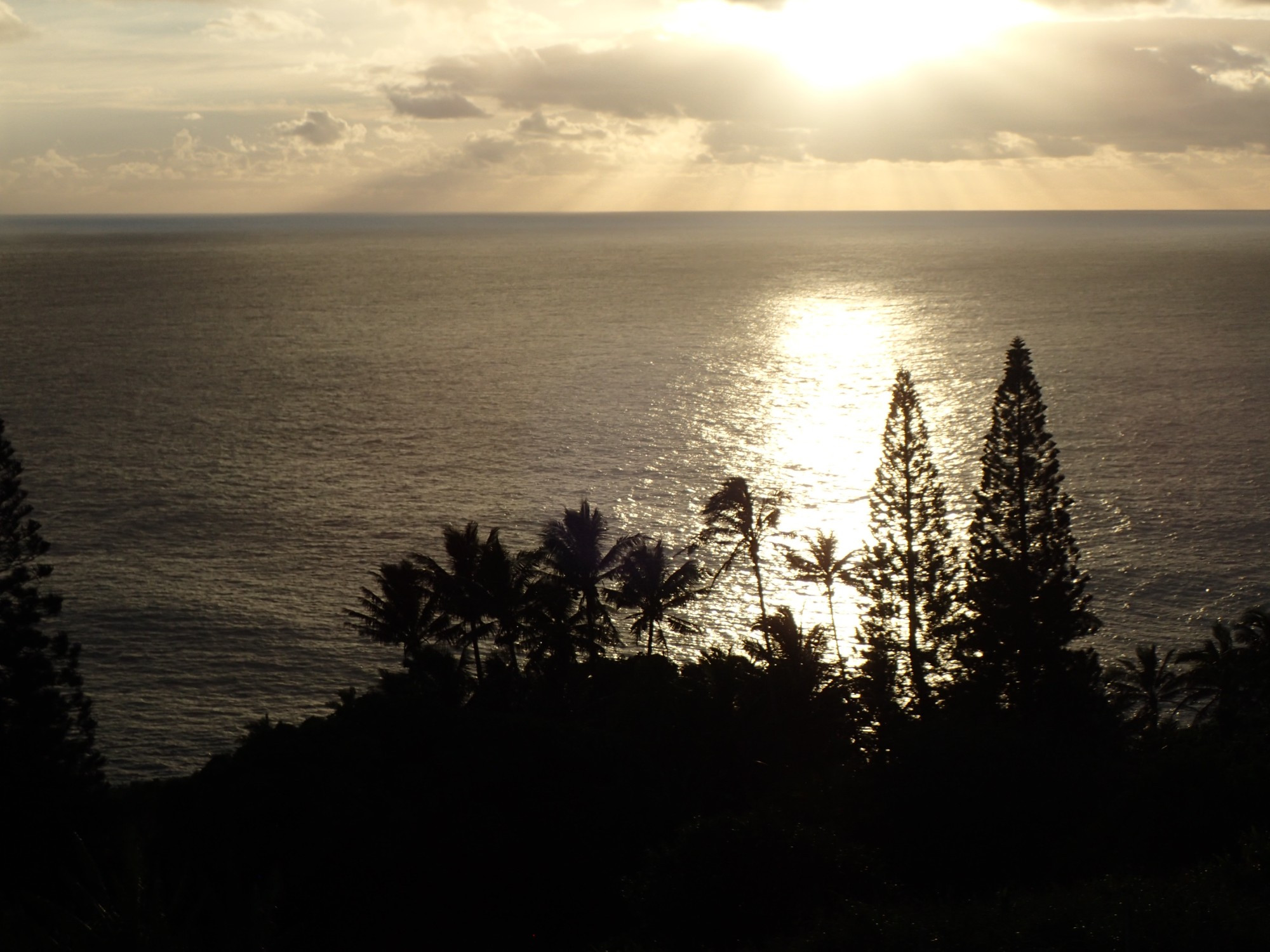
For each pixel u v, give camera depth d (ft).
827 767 112.47
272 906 55.88
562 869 90.89
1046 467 143.13
